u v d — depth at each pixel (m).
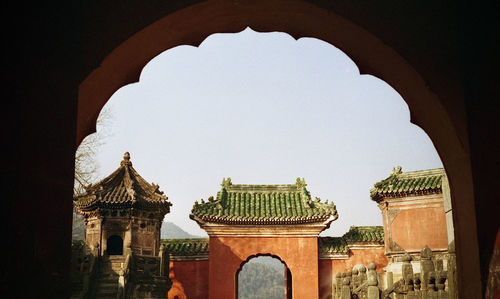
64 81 5.46
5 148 4.40
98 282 25.03
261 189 30.36
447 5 6.11
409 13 6.12
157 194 27.44
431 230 26.34
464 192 5.92
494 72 5.11
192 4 6.28
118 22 6.07
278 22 7.08
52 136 5.11
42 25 5.09
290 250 28.09
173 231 139.75
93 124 7.02
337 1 6.20
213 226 28.30
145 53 6.73
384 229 27.58
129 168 28.36
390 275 14.45
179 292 28.95
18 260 4.52
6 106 4.44
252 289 89.62
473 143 5.44
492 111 5.12
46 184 4.94
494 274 5.16
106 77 6.45
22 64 4.71
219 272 27.92
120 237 28.50
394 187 27.23
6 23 4.51
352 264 28.53
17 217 4.52
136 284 25.06
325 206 28.22
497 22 5.12
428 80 5.98
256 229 28.31
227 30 7.23
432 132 6.63
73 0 5.77
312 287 27.58
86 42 5.95
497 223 5.07
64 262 5.14
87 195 26.55
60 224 5.11
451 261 11.55
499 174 5.03
